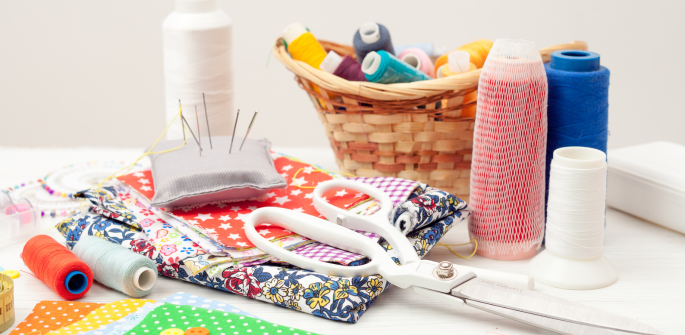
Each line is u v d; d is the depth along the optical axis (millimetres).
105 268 628
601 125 727
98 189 791
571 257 658
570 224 644
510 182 699
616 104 1751
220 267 634
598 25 1681
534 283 615
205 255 648
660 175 829
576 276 656
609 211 909
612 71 1722
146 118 1857
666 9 1656
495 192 707
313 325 589
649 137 1771
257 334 530
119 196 783
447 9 1692
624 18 1672
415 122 827
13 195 908
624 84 1730
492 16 1688
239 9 1729
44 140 1872
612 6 1664
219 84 1029
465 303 557
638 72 1717
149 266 630
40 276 641
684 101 1722
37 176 1018
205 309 566
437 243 788
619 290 655
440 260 734
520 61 669
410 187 773
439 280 563
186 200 721
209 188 726
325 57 946
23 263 727
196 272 620
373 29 929
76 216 771
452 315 609
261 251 660
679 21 1661
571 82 705
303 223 669
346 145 899
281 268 634
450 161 855
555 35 1691
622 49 1700
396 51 1080
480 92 701
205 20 995
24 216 786
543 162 708
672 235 818
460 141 841
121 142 1882
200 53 997
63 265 609
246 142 845
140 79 1819
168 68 1025
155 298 637
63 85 1824
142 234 711
